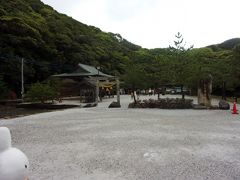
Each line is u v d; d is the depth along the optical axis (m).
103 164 6.18
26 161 2.54
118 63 67.81
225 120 14.05
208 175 5.37
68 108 24.55
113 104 24.38
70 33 59.41
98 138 9.23
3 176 2.37
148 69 37.47
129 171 5.66
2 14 43.78
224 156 6.82
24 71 39.28
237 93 36.38
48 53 48.81
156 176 5.33
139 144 8.22
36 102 27.83
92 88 32.69
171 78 29.03
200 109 21.02
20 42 42.47
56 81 32.38
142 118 15.13
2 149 2.49
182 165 6.05
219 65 36.12
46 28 51.78
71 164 6.20
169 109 21.53
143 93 53.59
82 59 55.00
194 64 28.20
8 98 32.06
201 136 9.48
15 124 13.12
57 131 10.84
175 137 9.31
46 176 5.36
